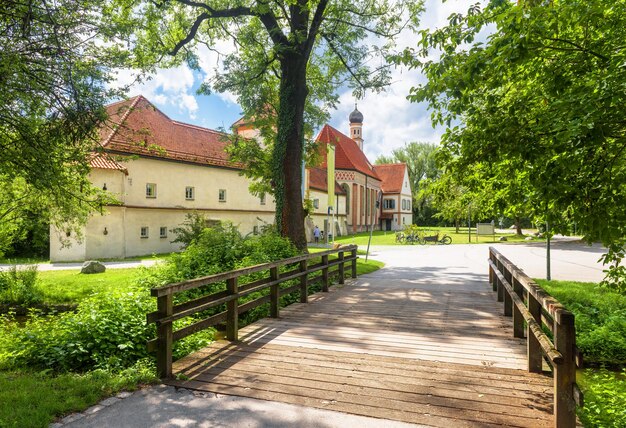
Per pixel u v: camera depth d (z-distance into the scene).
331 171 27.00
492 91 4.56
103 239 24.22
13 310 11.10
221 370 4.99
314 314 8.14
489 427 3.59
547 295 4.07
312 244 34.91
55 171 9.68
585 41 3.80
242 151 19.62
